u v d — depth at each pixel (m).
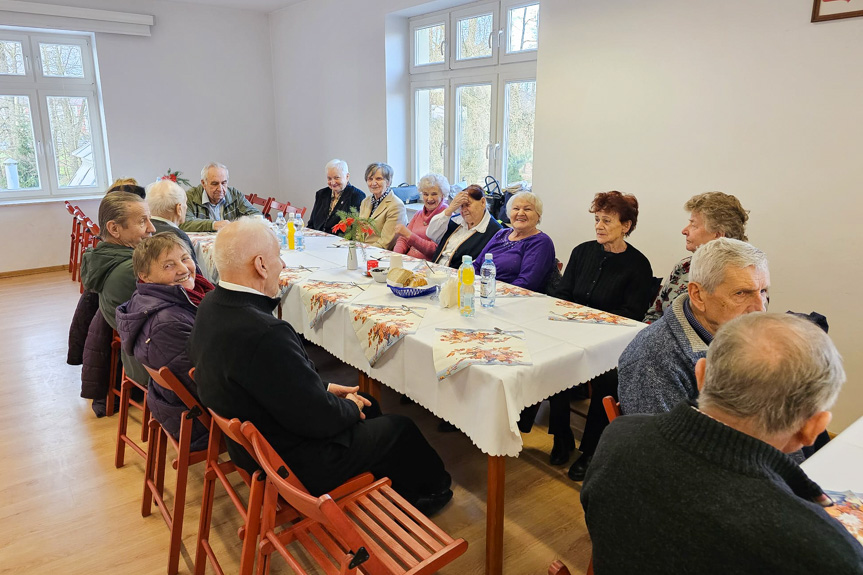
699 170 2.88
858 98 2.30
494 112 4.50
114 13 5.27
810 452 1.44
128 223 2.34
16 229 5.31
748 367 0.77
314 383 1.51
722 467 0.74
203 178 4.21
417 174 5.39
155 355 1.78
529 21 4.13
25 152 5.39
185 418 1.66
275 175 6.82
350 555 1.19
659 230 3.12
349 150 5.67
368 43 5.15
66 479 2.22
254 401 1.45
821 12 2.35
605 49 3.20
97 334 2.57
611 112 3.23
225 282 1.53
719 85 2.74
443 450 2.42
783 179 2.58
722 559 0.71
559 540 1.88
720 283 1.28
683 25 2.83
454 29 4.70
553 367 1.67
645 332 1.45
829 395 0.77
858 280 2.39
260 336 1.42
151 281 1.93
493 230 3.08
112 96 5.51
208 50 6.02
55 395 2.95
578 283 2.51
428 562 1.27
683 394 1.34
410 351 1.87
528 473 2.26
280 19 6.22
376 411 1.95
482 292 2.23
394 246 3.48
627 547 0.80
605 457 0.88
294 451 1.52
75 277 5.22
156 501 1.85
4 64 5.16
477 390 1.61
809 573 0.66
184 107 5.97
